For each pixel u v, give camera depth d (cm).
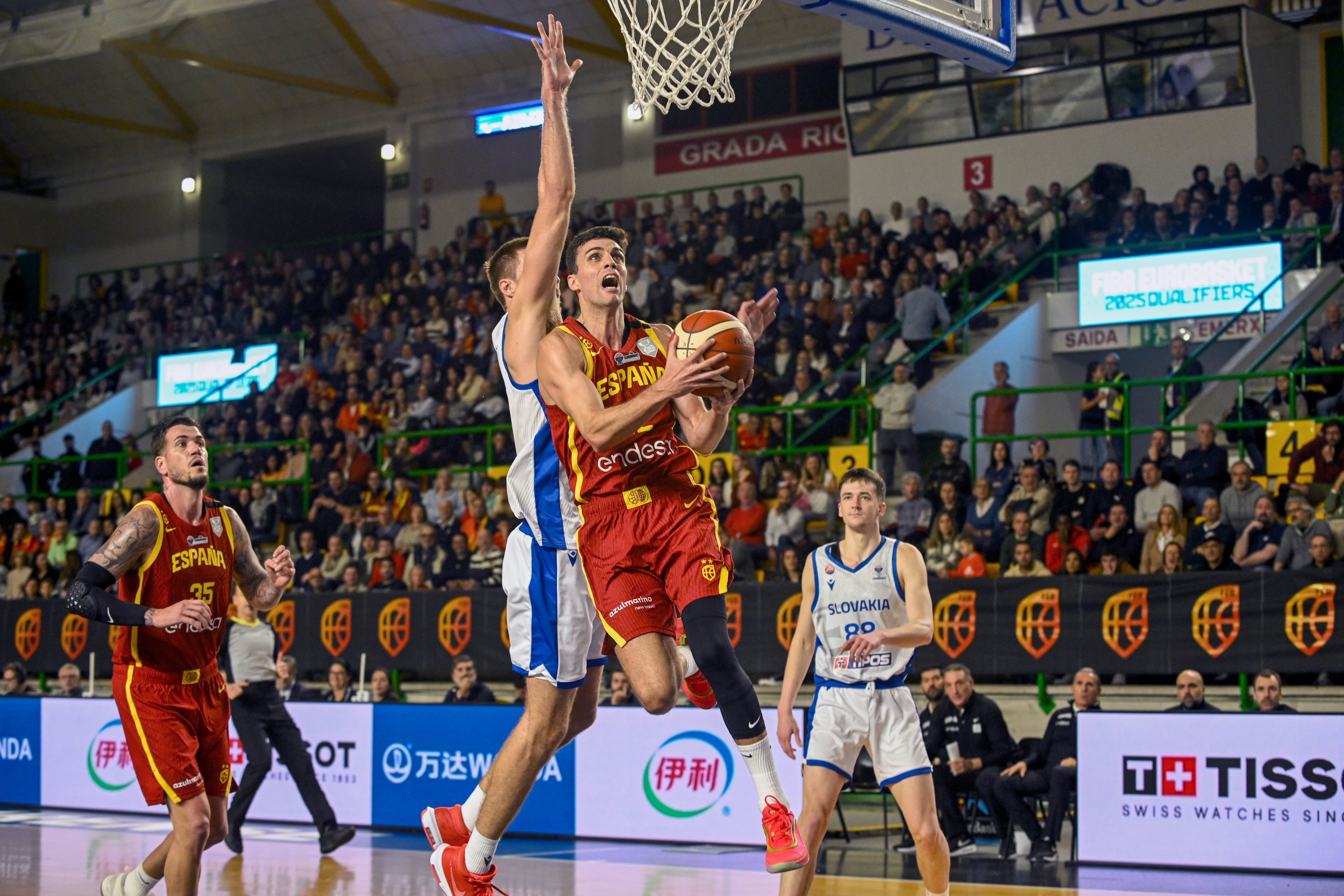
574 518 423
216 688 551
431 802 988
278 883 741
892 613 550
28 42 1819
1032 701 1035
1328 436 1097
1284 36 1795
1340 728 763
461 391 1770
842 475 1328
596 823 938
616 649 401
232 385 2173
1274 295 1463
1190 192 1606
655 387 360
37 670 1377
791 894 532
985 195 1859
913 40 595
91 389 2394
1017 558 1089
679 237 2058
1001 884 738
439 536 1385
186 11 1684
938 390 1484
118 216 2750
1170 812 800
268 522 1603
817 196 2180
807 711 880
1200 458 1145
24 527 1722
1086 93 1780
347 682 1127
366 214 2962
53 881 736
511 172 2392
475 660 1184
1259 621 932
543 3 2086
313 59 2373
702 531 396
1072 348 1636
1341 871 757
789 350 1650
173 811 527
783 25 2170
